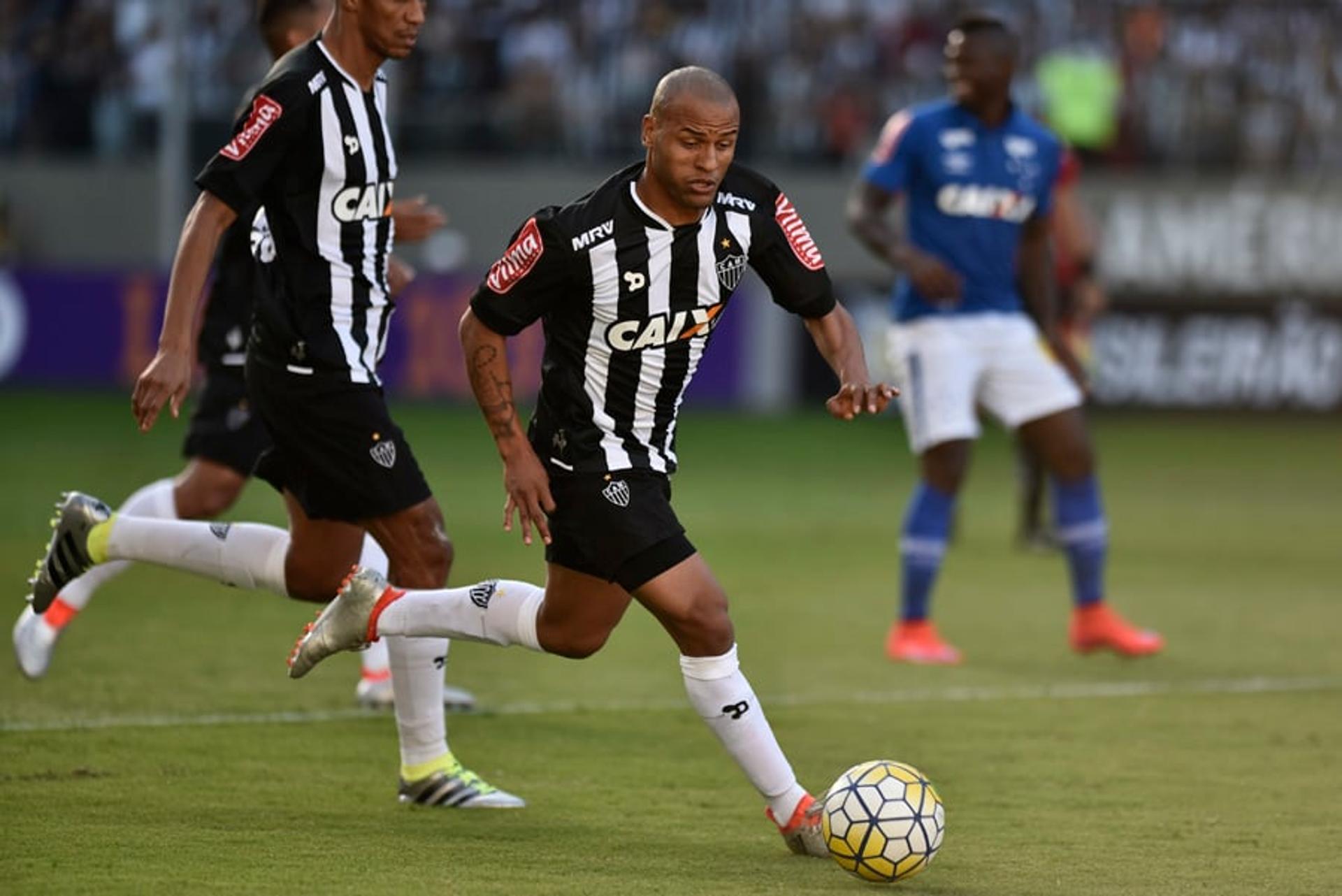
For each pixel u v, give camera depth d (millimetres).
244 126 18875
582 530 17328
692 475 57219
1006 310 30328
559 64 81188
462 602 18234
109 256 81125
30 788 19453
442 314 74188
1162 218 75062
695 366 17672
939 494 29828
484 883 16047
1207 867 17078
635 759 21859
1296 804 19781
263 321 19641
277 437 19875
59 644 28938
